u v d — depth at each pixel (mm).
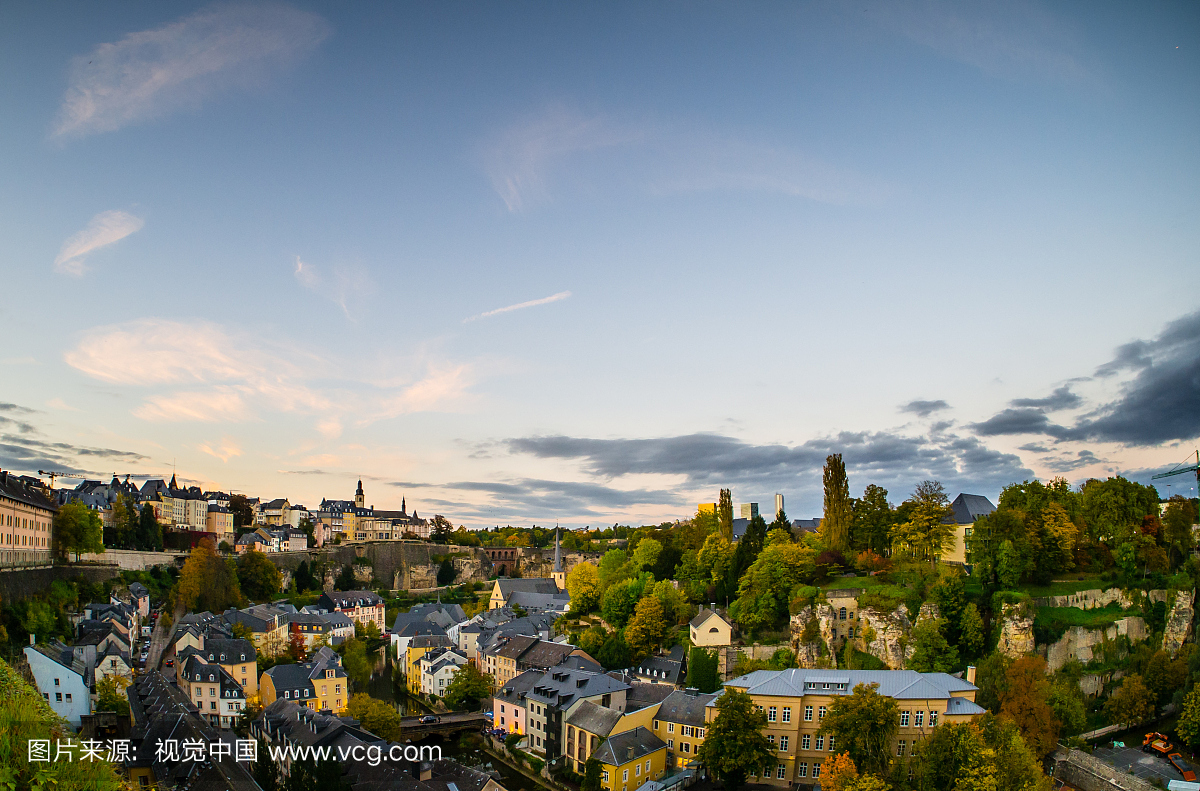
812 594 159750
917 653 143375
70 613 187750
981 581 154625
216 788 113188
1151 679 143375
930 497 168125
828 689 121375
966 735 105938
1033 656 137000
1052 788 110000
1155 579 165875
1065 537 162500
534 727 156500
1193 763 122000
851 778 103688
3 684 68438
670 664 170500
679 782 121875
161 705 142750
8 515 184125
